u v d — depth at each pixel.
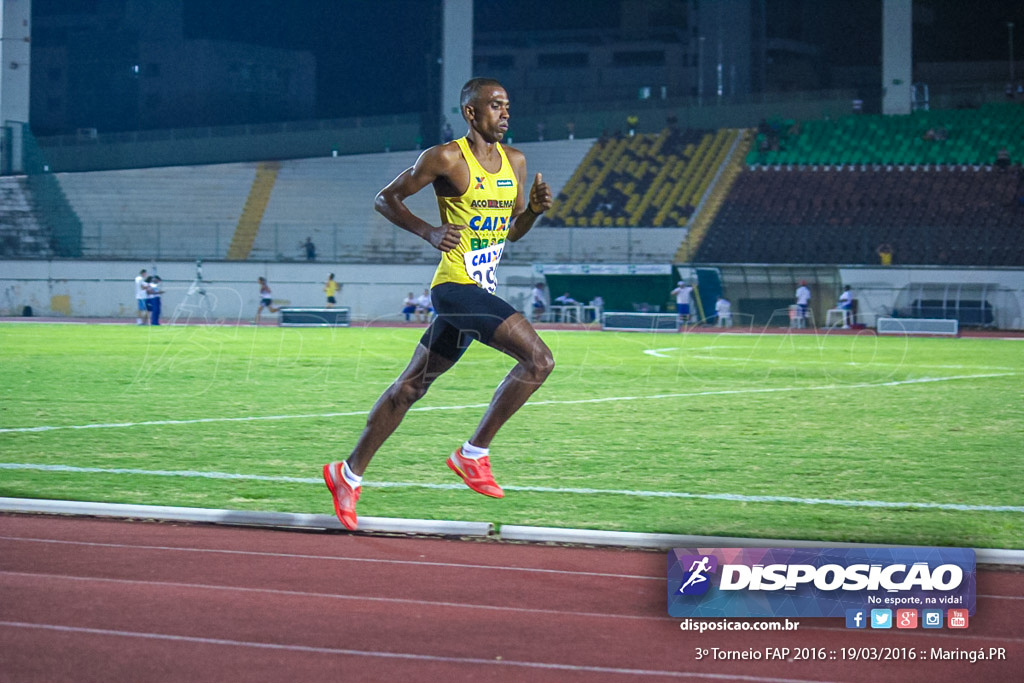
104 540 5.30
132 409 11.69
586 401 12.98
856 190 40.81
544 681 3.47
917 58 57.72
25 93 44.16
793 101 46.34
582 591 4.50
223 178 46.34
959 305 35.72
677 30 58.31
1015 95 45.59
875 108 46.03
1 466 7.65
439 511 6.20
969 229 37.22
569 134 48.00
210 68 57.03
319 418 10.93
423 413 11.48
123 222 43.84
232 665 3.57
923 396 13.73
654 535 5.34
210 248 43.25
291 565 4.86
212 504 6.33
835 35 58.78
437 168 5.35
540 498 6.65
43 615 4.08
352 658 3.65
